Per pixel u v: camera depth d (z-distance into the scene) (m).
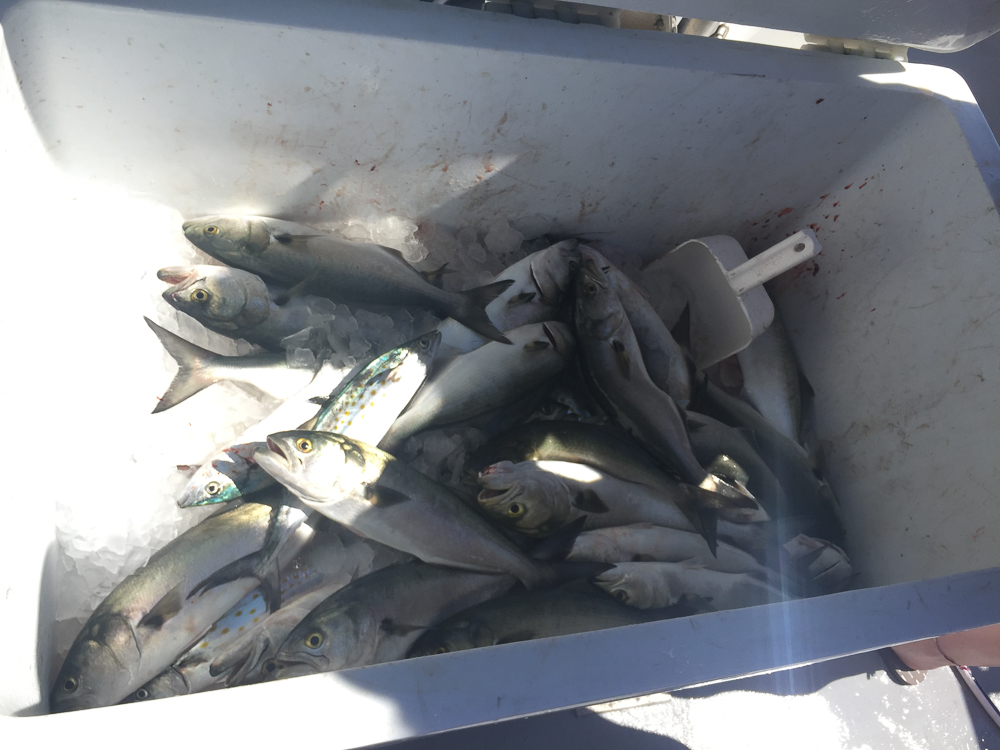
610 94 1.64
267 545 1.54
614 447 1.82
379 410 1.70
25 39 1.25
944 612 1.30
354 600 1.49
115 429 1.57
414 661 1.03
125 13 1.26
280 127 1.56
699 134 1.80
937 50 1.85
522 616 1.57
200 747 0.90
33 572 1.24
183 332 1.74
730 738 1.99
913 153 1.86
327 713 0.96
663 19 1.90
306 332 1.77
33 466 1.28
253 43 1.36
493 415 1.89
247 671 1.48
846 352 2.07
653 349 2.00
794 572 1.84
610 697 1.07
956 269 1.77
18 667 1.15
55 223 1.50
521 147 1.74
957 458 1.75
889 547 1.91
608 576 1.68
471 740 1.88
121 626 1.39
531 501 1.68
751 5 1.58
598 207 1.98
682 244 2.03
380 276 1.83
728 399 2.07
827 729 2.05
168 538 1.56
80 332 1.57
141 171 1.59
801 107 1.79
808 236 1.78
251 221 1.72
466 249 2.00
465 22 1.50
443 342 1.87
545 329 1.91
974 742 2.12
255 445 1.59
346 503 1.54
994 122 3.07
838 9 1.64
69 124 1.43
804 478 2.00
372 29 1.40
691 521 1.82
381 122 1.60
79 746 0.88
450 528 1.62
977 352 1.72
